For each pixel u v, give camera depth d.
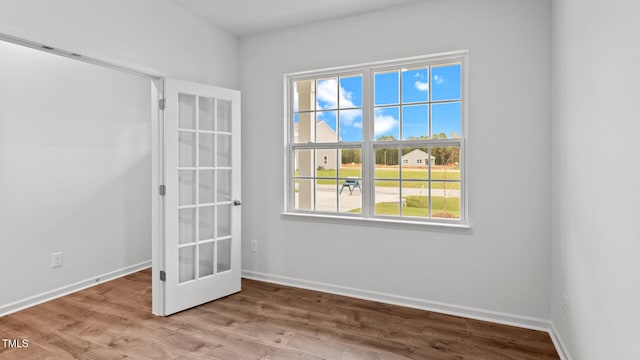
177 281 2.98
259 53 3.76
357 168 3.45
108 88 3.85
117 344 2.44
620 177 1.36
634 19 1.23
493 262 2.81
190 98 3.12
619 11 1.37
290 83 3.72
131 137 4.12
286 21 3.44
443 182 3.08
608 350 1.50
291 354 2.32
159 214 2.93
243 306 3.12
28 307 3.07
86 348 2.38
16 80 3.01
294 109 3.73
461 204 2.99
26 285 3.08
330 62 3.40
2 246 2.91
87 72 3.63
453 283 2.94
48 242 3.26
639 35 1.20
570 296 2.10
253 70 3.80
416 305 3.08
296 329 2.67
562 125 2.27
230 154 3.45
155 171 2.95
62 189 3.38
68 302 3.20
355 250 3.33
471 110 2.85
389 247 3.18
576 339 1.98
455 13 2.88
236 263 3.46
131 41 2.69
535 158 2.66
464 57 2.98
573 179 2.02
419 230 3.06
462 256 2.91
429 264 3.03
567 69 2.13
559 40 2.33
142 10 2.78
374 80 3.34
